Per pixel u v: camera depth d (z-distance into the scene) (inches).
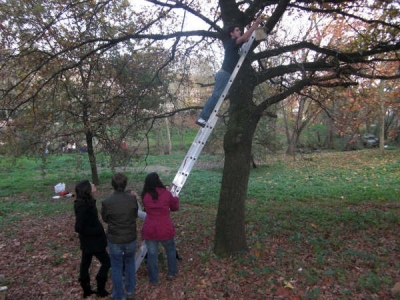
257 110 252.8
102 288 217.0
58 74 301.4
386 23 287.3
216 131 852.6
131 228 202.8
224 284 220.1
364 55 280.1
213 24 264.2
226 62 232.5
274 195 566.9
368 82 399.5
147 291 219.1
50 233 379.2
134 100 333.1
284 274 229.5
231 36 234.2
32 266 276.1
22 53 277.4
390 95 664.4
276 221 375.6
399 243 287.7
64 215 483.8
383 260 249.0
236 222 262.1
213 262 252.8
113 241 200.2
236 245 263.0
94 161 685.9
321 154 1264.8
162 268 251.8
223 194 263.7
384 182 645.3
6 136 391.5
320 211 420.8
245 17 267.4
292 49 271.0
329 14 328.2
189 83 397.7
